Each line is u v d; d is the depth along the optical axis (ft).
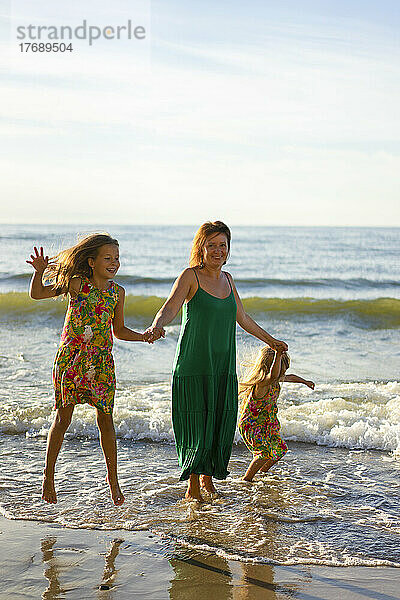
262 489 16.10
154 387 25.95
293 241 153.38
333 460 18.38
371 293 62.69
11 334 38.06
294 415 21.58
